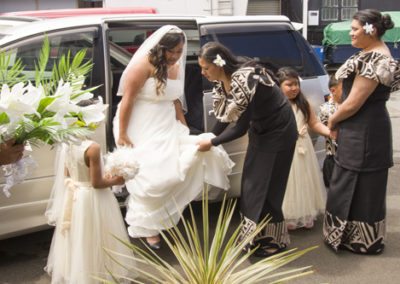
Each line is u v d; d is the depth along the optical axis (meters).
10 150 1.82
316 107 4.38
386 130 3.54
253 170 3.51
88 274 3.00
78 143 1.90
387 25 3.32
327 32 12.60
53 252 3.20
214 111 3.75
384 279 3.43
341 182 3.67
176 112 3.88
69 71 1.97
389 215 4.50
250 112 3.29
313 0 13.66
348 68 3.40
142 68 3.43
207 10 10.15
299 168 3.99
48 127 1.79
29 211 3.47
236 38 4.17
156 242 3.65
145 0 10.02
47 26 3.57
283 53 4.35
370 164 3.55
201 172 3.64
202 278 2.03
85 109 1.89
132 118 3.54
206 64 3.31
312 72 4.45
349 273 3.51
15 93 1.72
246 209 3.55
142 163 3.43
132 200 3.57
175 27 3.46
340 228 3.71
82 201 2.98
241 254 3.67
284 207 4.02
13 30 3.64
